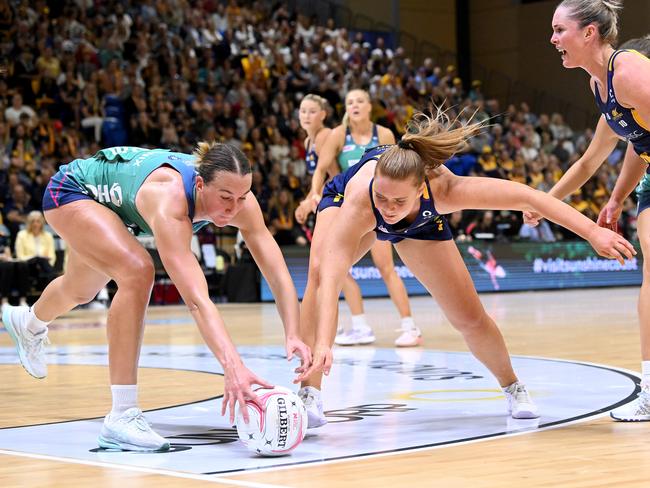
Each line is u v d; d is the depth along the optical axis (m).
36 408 4.54
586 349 6.93
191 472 2.95
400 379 5.43
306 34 20.38
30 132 14.16
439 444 3.39
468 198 3.53
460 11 23.67
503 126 20.39
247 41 18.91
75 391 5.16
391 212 3.39
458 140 3.44
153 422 4.03
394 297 7.54
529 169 18.86
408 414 4.14
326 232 3.70
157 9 17.92
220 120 16.28
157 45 17.03
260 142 16.28
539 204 3.42
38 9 16.53
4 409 4.52
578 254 17.17
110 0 17.48
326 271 3.54
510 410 4.02
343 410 4.29
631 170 4.12
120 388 3.45
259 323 10.24
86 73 15.90
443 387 5.07
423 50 23.22
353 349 7.34
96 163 3.73
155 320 11.16
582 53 3.72
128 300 3.48
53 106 15.15
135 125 15.12
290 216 15.34
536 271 16.61
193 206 3.45
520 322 9.66
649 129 3.64
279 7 20.44
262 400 3.21
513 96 22.91
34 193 13.51
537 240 16.88
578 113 21.78
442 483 2.72
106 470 3.01
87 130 15.02
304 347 3.45
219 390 5.11
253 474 2.89
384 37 22.47
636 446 3.29
